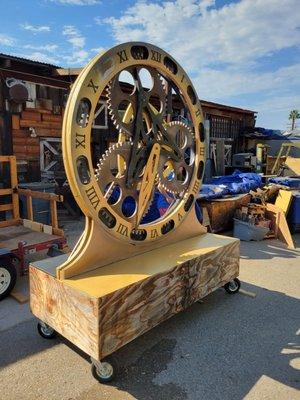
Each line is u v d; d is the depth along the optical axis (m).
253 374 2.29
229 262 3.29
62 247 4.07
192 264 2.80
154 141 2.83
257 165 12.66
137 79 2.68
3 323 2.92
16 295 3.37
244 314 3.10
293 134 15.63
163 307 2.56
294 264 4.52
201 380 2.24
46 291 2.44
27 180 7.32
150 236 2.92
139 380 2.23
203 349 2.57
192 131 3.32
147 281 2.38
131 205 3.25
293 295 3.52
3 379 2.23
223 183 7.09
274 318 3.04
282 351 2.55
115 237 2.61
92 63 2.29
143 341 2.67
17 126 7.08
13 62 6.69
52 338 2.68
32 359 2.44
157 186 3.11
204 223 5.61
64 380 2.23
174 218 3.17
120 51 2.46
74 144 2.23
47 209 5.98
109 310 2.12
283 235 5.61
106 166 2.48
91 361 2.25
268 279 3.97
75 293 2.17
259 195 6.45
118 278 2.34
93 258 2.48
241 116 14.73
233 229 5.98
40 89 7.32
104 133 8.62
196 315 3.08
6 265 3.33
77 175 2.28
